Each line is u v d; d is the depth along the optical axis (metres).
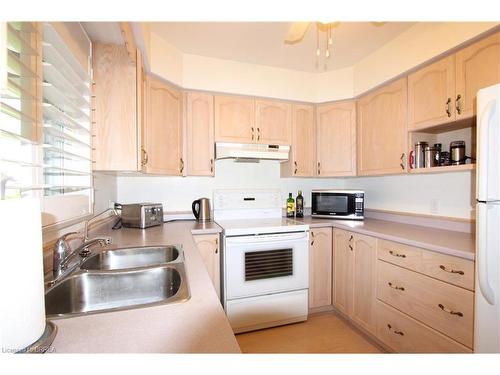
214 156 2.27
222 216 2.48
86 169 1.31
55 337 0.52
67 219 1.07
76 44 1.15
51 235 1.10
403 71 1.86
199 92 2.21
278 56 2.19
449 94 1.58
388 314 1.67
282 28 1.79
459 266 1.25
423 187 2.08
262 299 2.04
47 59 0.94
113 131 1.42
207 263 1.96
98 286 0.93
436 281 1.36
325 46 2.04
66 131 1.13
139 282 0.97
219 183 2.61
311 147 2.55
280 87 2.38
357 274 1.97
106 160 1.41
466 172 1.76
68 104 1.04
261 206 2.62
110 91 1.41
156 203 2.23
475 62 1.44
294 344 1.87
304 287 2.16
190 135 2.18
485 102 1.08
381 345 1.79
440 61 1.64
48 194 1.07
